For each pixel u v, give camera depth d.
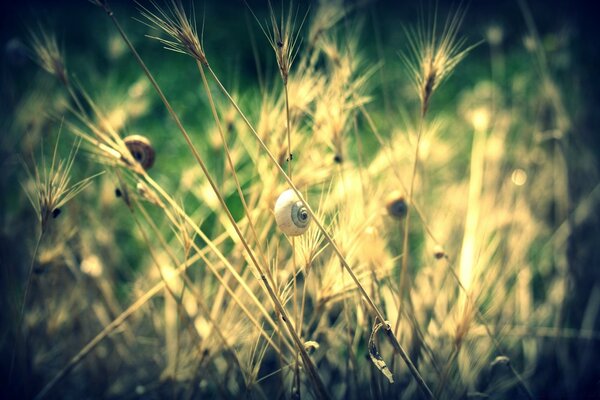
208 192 0.40
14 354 0.34
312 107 0.37
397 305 0.35
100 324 0.41
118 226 0.48
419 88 0.32
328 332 0.38
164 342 0.40
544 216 0.52
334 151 0.34
